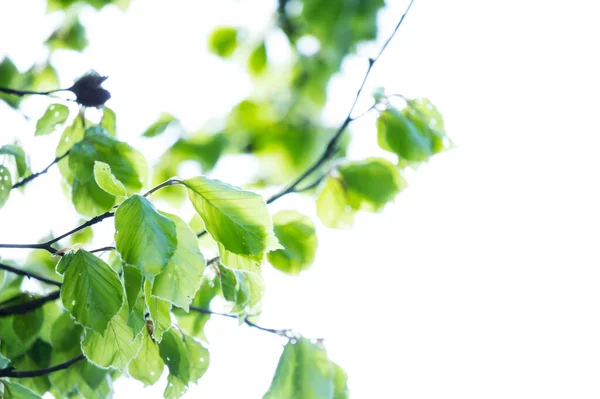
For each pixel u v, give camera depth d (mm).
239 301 1699
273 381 1726
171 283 1587
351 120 1793
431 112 1810
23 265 1820
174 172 2418
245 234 1607
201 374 1718
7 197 1718
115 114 1791
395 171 1804
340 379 1752
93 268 1606
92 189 1745
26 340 1767
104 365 1632
